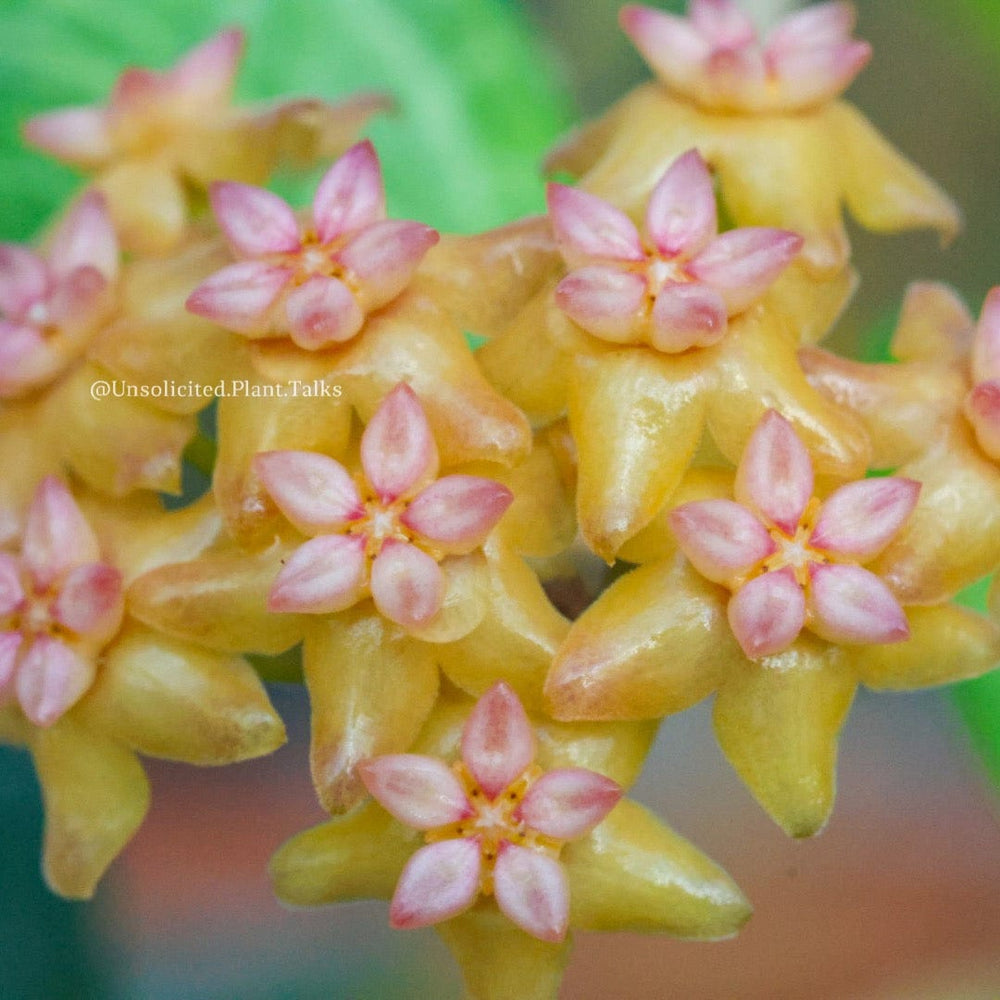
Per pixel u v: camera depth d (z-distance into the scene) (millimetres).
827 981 191
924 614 144
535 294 147
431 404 144
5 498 149
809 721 143
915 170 155
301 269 144
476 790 141
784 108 152
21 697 144
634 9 153
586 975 192
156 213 155
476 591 142
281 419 144
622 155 152
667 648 142
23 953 177
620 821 144
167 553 146
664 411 143
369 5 176
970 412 145
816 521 141
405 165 174
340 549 141
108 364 147
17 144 173
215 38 158
